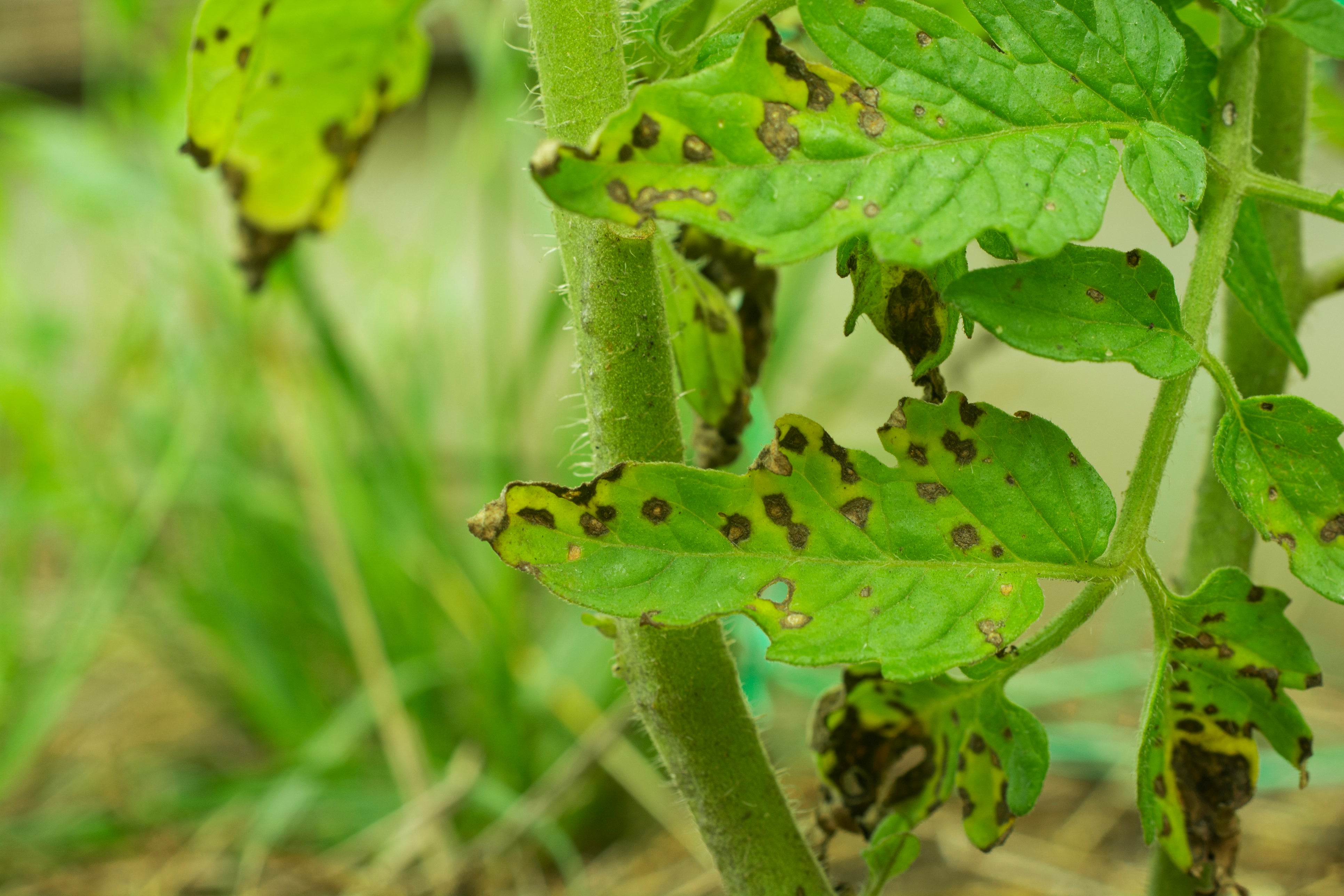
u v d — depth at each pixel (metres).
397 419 1.46
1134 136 0.49
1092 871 1.08
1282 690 0.51
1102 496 0.49
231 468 1.43
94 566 1.44
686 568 0.49
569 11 0.50
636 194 0.47
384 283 1.59
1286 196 0.50
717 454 0.58
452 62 1.95
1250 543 0.57
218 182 0.72
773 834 0.53
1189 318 0.50
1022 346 0.48
